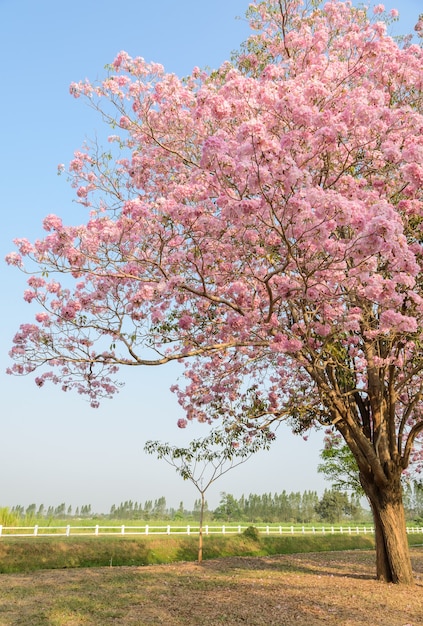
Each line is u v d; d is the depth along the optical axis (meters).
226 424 11.78
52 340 8.81
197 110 7.62
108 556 16.92
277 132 7.42
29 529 20.36
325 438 15.76
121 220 7.68
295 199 6.00
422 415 13.85
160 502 83.00
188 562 16.23
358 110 7.36
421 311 7.73
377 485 12.00
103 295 8.70
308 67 8.98
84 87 9.04
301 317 9.69
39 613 8.09
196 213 7.44
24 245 7.50
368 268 6.57
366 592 10.40
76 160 9.80
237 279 8.68
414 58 8.66
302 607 8.91
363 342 10.83
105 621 7.61
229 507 65.56
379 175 8.45
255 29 10.25
